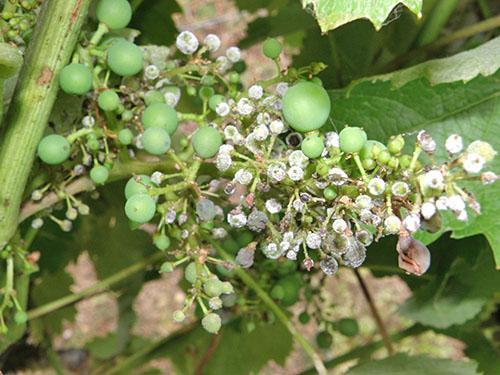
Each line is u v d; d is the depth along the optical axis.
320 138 0.13
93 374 0.32
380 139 0.18
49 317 0.30
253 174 0.14
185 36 0.16
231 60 0.16
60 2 0.15
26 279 0.20
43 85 0.15
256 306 0.20
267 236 0.14
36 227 0.17
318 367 0.18
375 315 0.26
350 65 0.24
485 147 0.11
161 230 0.16
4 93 0.16
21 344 0.29
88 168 0.17
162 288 0.73
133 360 0.31
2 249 0.17
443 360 0.21
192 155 0.16
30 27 0.16
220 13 0.70
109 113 0.16
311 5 0.14
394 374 0.21
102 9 0.15
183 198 0.15
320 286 0.23
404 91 0.18
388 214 0.12
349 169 0.13
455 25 0.26
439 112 0.18
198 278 0.15
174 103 0.16
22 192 0.16
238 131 0.14
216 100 0.15
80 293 0.26
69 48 0.15
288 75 0.15
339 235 0.13
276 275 0.20
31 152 0.15
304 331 0.61
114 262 0.29
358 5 0.13
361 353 0.26
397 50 0.24
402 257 0.13
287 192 0.14
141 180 0.15
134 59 0.15
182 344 0.30
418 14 0.13
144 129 0.15
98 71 0.15
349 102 0.18
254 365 0.29
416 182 0.12
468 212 0.17
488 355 0.25
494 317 0.26
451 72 0.17
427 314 0.22
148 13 0.25
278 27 0.26
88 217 0.28
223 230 0.16
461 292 0.22
